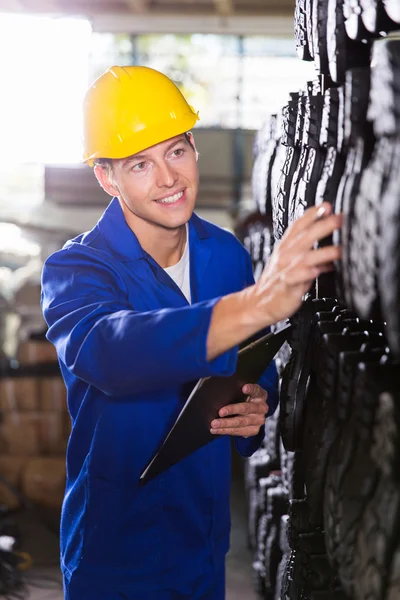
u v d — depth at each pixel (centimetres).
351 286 120
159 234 200
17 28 887
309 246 125
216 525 211
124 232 195
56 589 391
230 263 217
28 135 898
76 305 175
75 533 202
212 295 212
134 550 199
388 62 105
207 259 212
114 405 191
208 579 209
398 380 115
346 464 126
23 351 530
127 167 186
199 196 882
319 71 163
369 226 110
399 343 106
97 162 196
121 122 185
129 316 148
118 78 190
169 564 203
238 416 193
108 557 200
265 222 455
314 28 157
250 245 341
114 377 148
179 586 204
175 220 188
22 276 729
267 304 128
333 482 128
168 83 193
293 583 171
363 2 123
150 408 192
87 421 198
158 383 145
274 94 956
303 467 165
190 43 948
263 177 253
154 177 185
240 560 416
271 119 251
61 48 895
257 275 290
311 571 157
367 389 115
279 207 189
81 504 201
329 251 124
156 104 186
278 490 268
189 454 194
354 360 125
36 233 752
